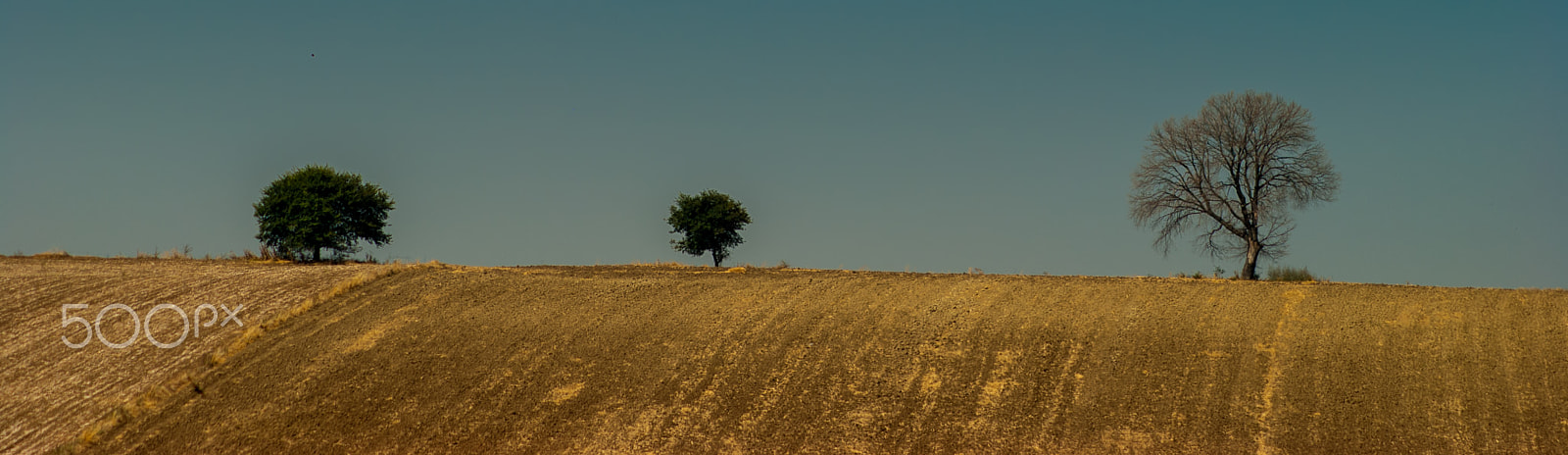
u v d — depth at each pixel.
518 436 21.55
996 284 29.16
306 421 22.34
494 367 24.70
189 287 32.25
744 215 45.41
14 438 21.84
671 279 31.70
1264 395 21.12
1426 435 19.23
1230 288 27.23
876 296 28.50
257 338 26.89
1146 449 19.70
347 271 34.31
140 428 22.16
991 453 19.98
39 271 35.72
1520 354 21.64
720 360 24.62
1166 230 44.25
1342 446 19.19
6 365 25.95
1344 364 22.02
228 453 21.08
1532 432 18.91
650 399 22.91
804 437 20.97
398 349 25.80
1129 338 24.16
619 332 26.52
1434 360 21.80
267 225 42.75
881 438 20.75
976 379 22.91
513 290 30.38
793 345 25.22
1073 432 20.45
